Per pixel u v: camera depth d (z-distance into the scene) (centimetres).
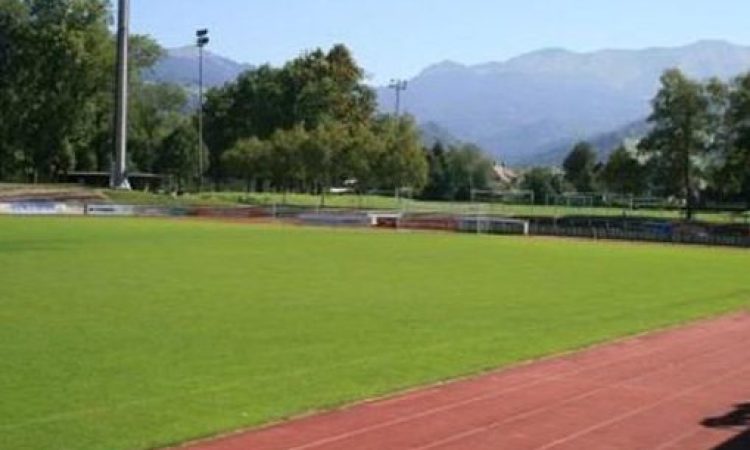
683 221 7638
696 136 8100
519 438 1185
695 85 8044
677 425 1273
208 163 13038
